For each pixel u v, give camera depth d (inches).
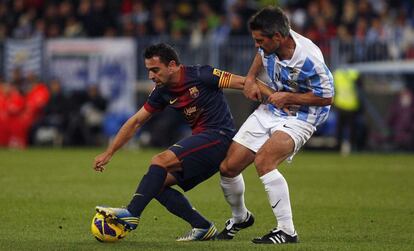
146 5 3708.2
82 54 3312.0
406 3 3690.9
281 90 1167.6
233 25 3361.2
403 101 3093.0
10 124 3277.6
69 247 1122.0
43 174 2193.7
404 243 1185.4
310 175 2215.8
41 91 3292.3
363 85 3134.8
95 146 3282.5
